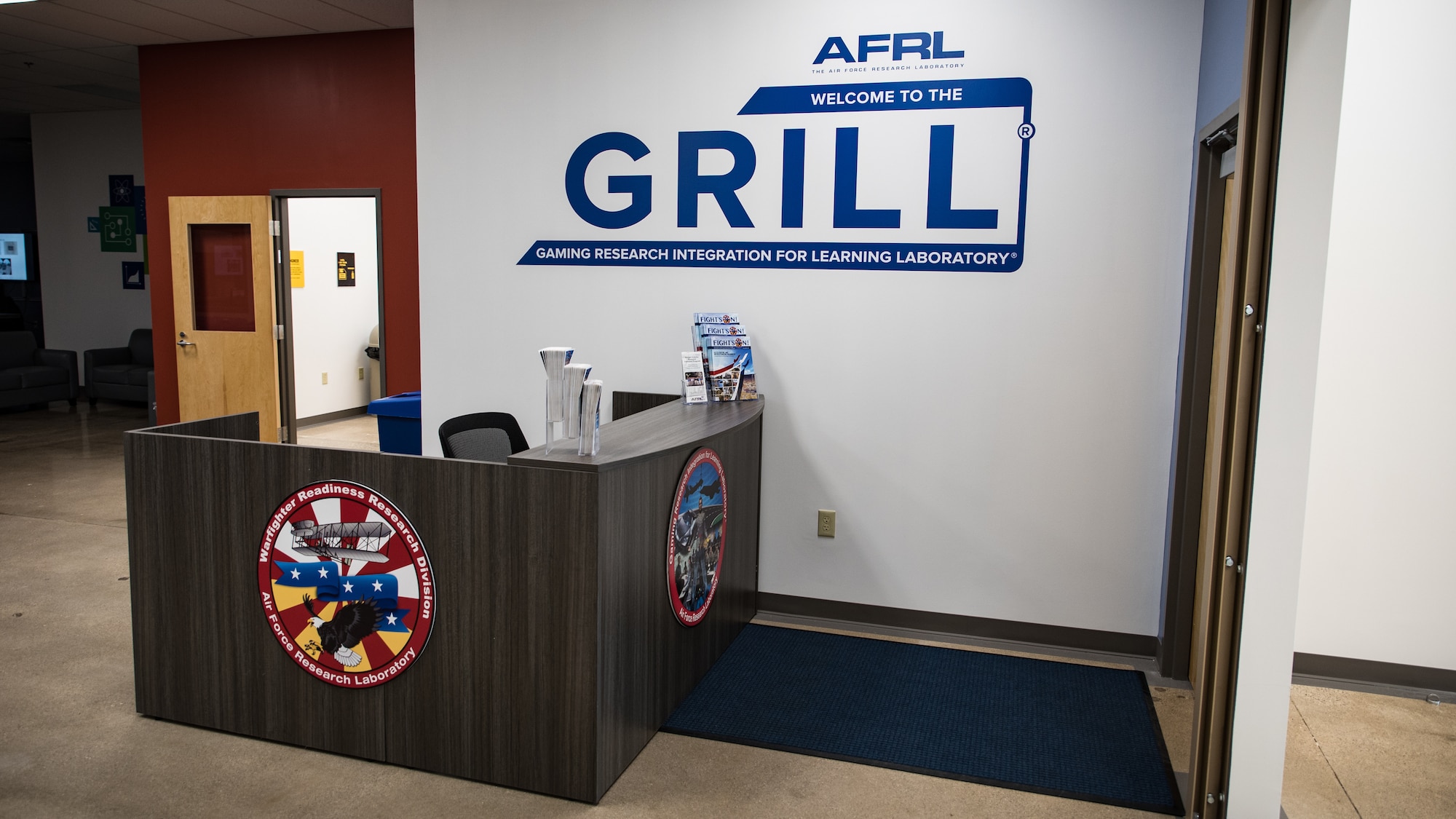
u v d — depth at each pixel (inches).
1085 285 135.9
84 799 95.2
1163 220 131.9
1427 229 122.2
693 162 150.9
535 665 96.3
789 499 152.1
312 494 101.7
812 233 146.5
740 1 145.7
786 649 139.6
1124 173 132.8
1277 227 72.9
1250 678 78.1
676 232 153.1
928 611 148.0
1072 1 132.2
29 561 173.5
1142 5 129.5
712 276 152.2
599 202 156.6
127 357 378.3
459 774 101.3
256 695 107.9
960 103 137.8
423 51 162.7
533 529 94.3
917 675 131.0
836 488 149.8
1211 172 123.9
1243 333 75.4
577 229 158.6
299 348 333.7
